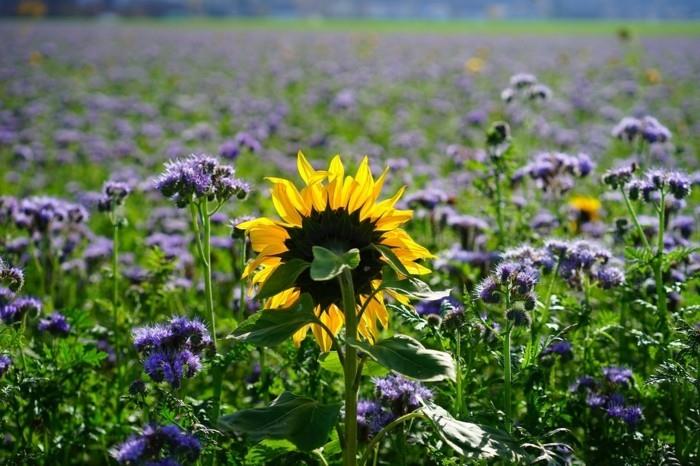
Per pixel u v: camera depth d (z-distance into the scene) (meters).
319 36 15.91
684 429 1.21
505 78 7.85
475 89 6.91
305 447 0.90
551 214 1.97
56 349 1.24
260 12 31.91
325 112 5.51
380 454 1.27
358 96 6.45
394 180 2.50
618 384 1.23
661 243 1.26
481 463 1.00
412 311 1.17
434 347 1.25
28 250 1.92
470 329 1.09
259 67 9.17
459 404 1.05
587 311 1.23
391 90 7.02
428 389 1.11
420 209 1.99
